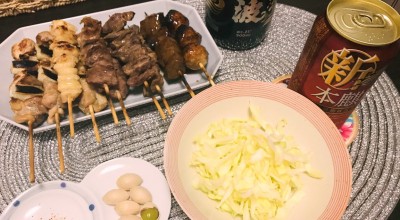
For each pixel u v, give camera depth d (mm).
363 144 332
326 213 253
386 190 302
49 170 313
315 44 271
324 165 279
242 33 371
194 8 408
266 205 265
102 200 290
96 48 349
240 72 384
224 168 276
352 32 249
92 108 327
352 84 271
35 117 318
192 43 362
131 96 355
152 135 337
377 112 354
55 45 352
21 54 358
